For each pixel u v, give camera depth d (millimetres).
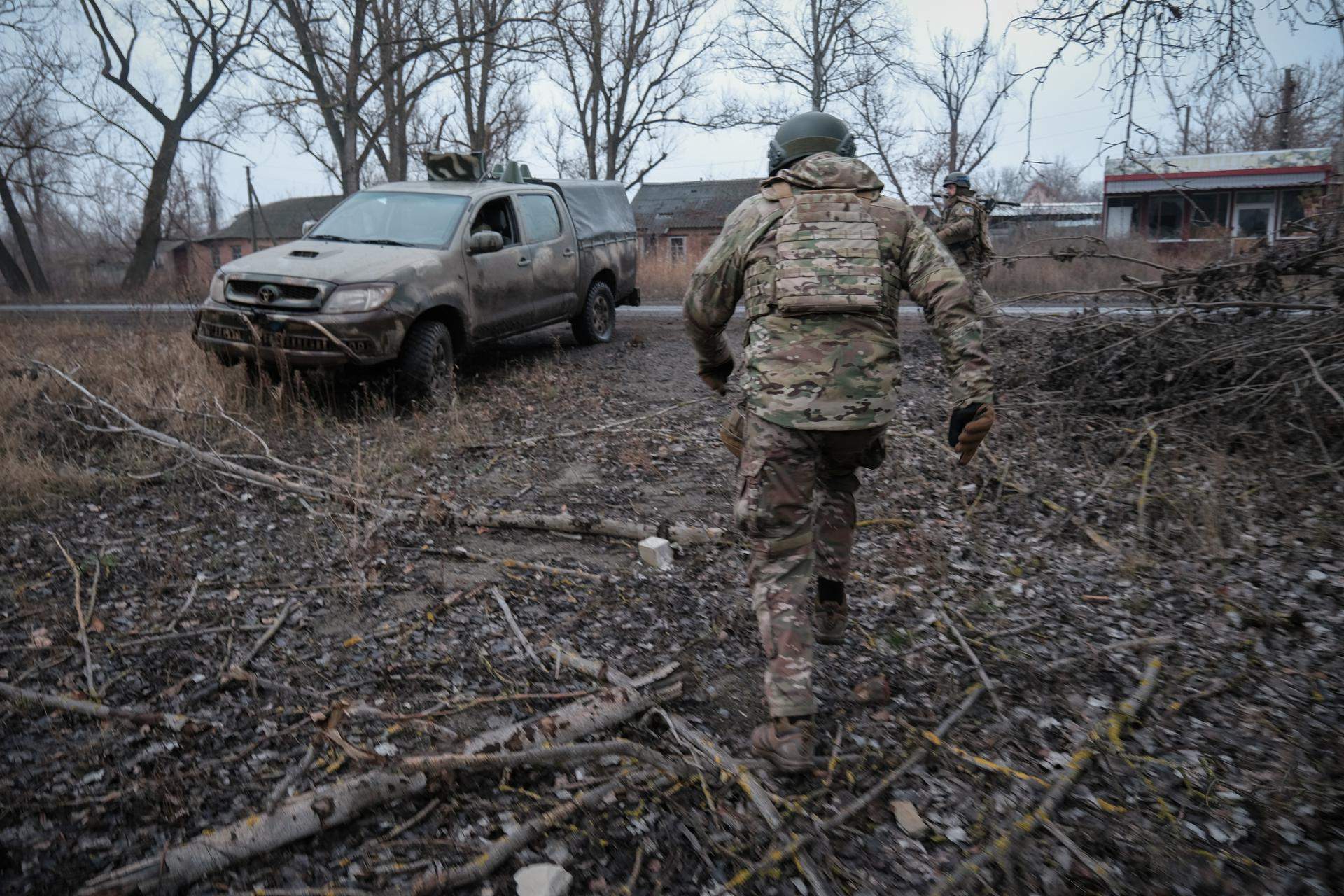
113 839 2240
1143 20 5559
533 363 8594
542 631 3334
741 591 3635
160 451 5531
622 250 9938
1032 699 2791
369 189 8078
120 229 36812
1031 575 3713
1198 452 4957
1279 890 1985
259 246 54625
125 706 2873
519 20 24562
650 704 2756
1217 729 2602
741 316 11320
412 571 3896
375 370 6656
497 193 7945
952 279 2449
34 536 4359
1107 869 2064
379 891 2041
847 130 2818
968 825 2250
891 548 3988
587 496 4824
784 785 2420
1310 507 4230
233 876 2094
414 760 2340
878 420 2527
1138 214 18297
